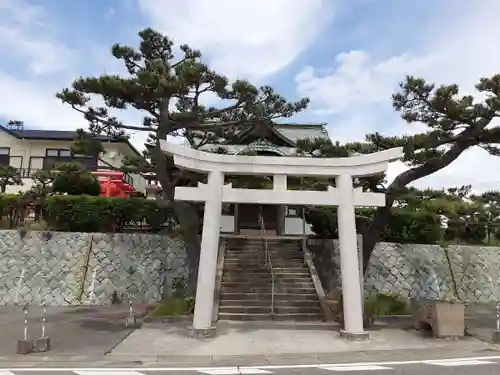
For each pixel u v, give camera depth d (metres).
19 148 28.30
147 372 7.16
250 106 14.57
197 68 12.28
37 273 15.95
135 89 12.34
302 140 13.73
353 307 10.09
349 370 7.33
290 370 7.34
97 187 19.73
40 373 7.00
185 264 16.94
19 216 18.16
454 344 9.66
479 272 18.41
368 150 12.73
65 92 13.26
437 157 12.85
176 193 10.42
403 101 12.46
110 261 16.53
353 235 10.52
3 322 11.93
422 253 18.41
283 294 13.34
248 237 17.89
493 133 11.91
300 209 22.92
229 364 7.84
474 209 18.17
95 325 11.54
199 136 17.69
